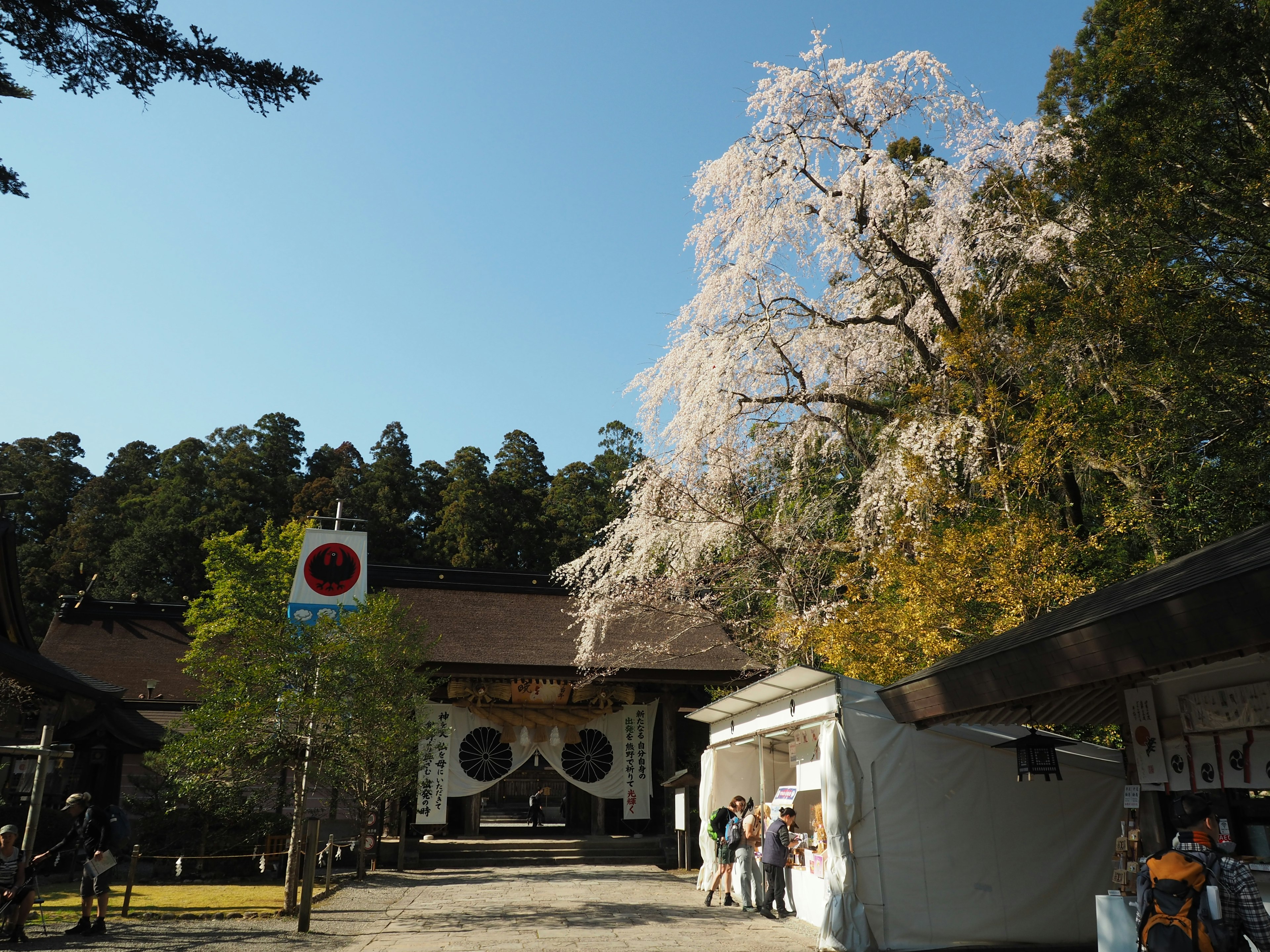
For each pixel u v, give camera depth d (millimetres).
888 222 15461
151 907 10867
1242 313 9922
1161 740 6695
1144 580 6652
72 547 45531
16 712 14680
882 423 16547
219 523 44906
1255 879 5895
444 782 19297
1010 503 12203
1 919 8016
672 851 18266
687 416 16172
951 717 7793
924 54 14859
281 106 6086
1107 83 12133
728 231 15812
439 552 46062
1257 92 10227
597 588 18031
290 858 10719
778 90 15102
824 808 8820
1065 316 12250
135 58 5715
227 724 10523
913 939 8414
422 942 8547
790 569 16750
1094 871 8914
